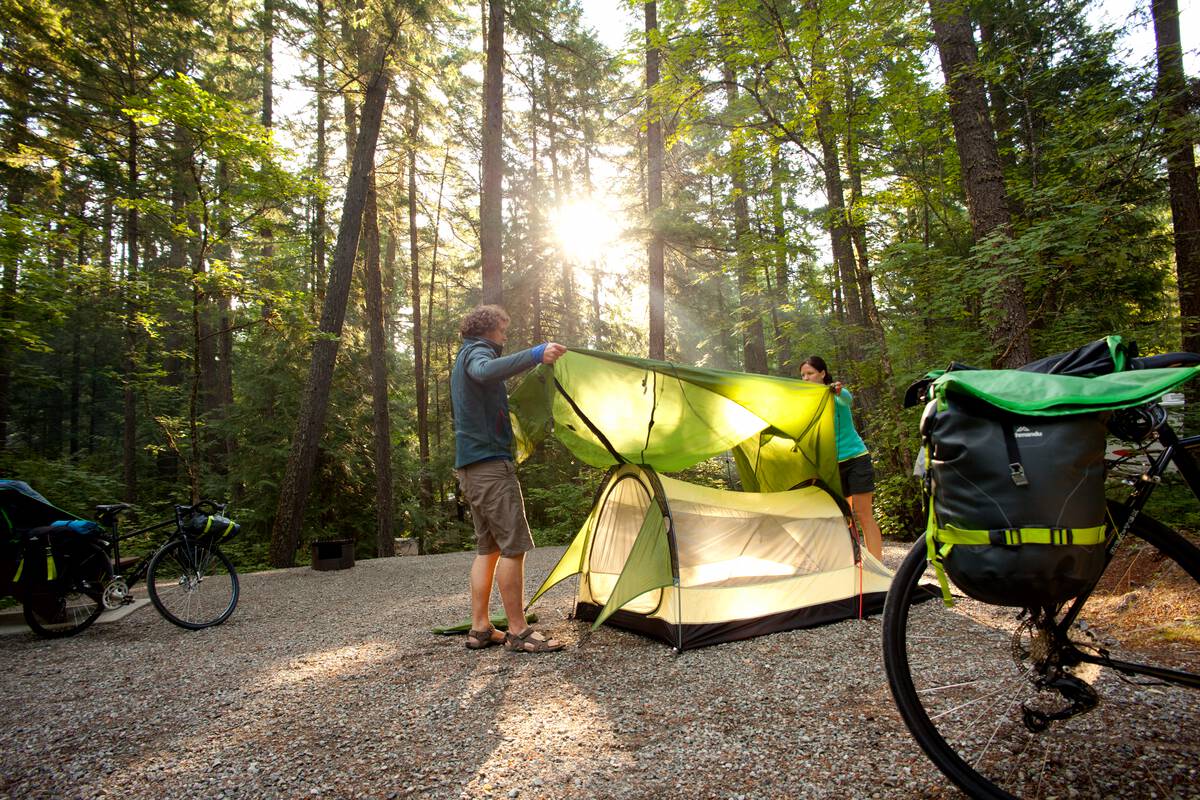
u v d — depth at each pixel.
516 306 15.65
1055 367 1.92
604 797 2.05
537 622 4.51
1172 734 2.11
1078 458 1.56
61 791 2.25
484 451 3.74
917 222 9.90
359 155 10.32
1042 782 1.93
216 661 3.89
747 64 7.85
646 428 4.30
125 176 10.96
